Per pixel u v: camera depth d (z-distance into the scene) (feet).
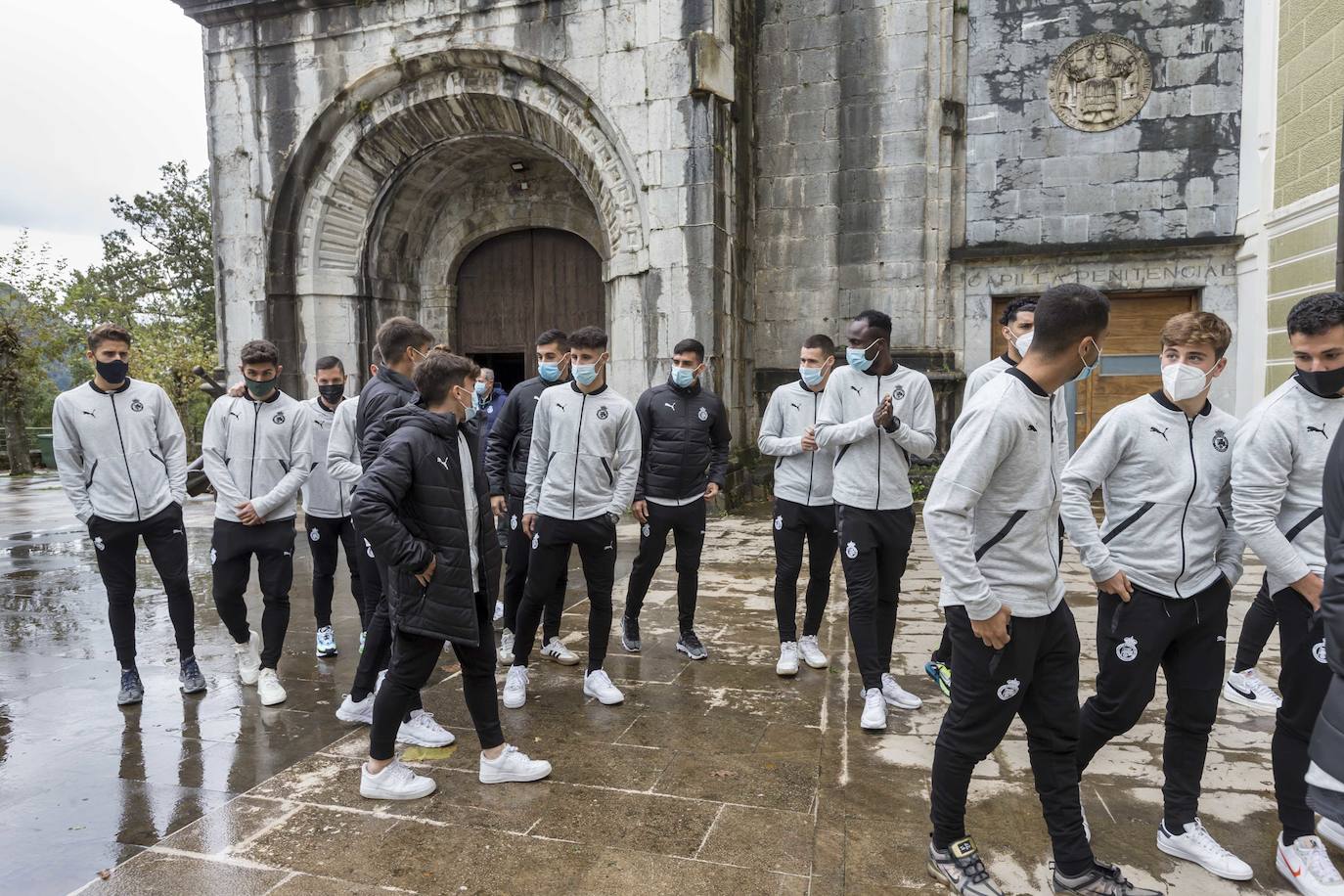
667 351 29.81
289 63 33.73
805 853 8.48
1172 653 8.31
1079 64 31.14
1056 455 10.34
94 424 12.61
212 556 13.24
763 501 32.86
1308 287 24.21
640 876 8.08
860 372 12.42
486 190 37.83
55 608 19.35
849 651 15.03
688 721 11.99
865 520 11.96
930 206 32.73
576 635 16.46
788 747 11.06
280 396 13.57
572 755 10.89
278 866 8.31
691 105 28.86
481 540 10.16
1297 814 7.95
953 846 7.88
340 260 35.32
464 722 12.21
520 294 38.60
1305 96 24.25
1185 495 7.95
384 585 11.72
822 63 33.71
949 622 7.72
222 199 35.12
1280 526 8.86
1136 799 9.55
